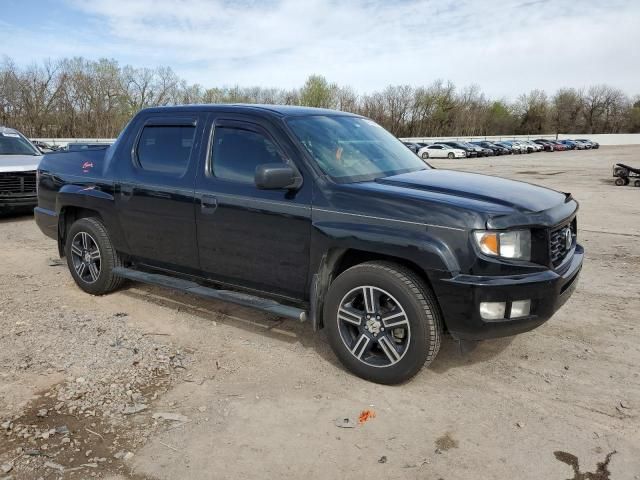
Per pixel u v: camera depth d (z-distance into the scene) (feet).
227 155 13.73
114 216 16.26
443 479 8.73
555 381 12.10
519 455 9.37
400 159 14.66
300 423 10.33
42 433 9.80
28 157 33.24
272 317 15.85
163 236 15.07
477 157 162.30
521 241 10.80
